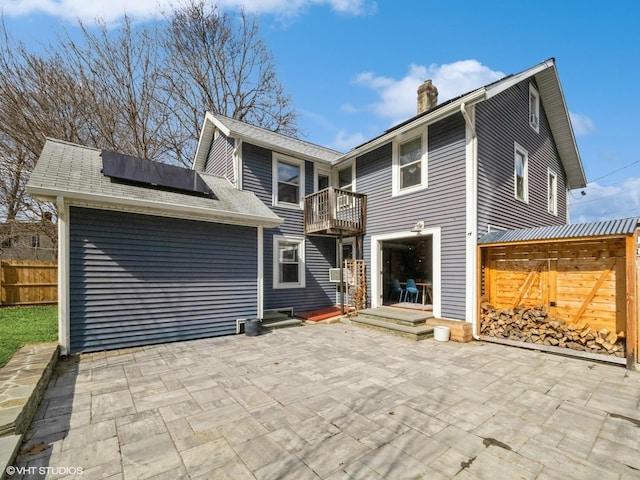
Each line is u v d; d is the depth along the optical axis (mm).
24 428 2686
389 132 8398
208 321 6504
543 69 8297
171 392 3670
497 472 2234
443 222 7199
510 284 6418
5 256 13859
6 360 4074
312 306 9586
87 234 5172
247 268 7113
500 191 7508
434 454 2453
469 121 6555
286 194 9430
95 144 13023
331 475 2191
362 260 9039
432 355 5312
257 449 2508
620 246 5047
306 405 3336
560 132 10430
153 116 14492
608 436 2734
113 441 2611
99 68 12906
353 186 9875
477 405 3359
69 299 4988
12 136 11031
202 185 7078
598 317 5223
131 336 5574
